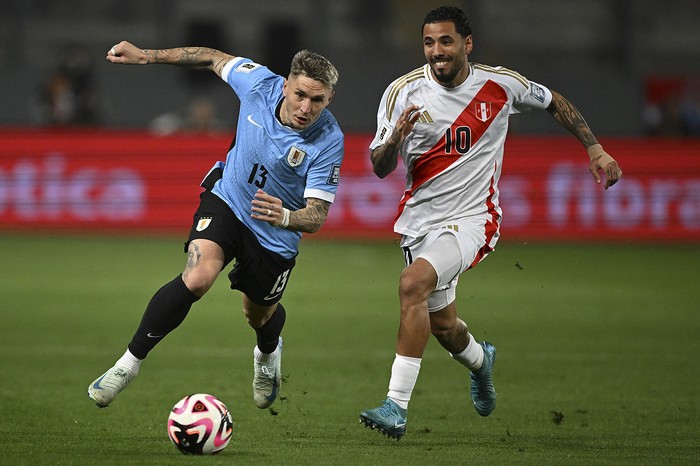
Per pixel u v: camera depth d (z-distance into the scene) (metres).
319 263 62.25
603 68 89.50
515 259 66.00
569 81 84.56
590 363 34.53
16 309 44.34
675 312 46.62
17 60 83.06
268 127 22.27
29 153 71.12
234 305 48.53
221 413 19.69
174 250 65.44
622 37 89.19
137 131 74.00
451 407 27.38
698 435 23.44
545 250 70.19
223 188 22.73
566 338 39.78
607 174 23.38
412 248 23.86
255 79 22.72
